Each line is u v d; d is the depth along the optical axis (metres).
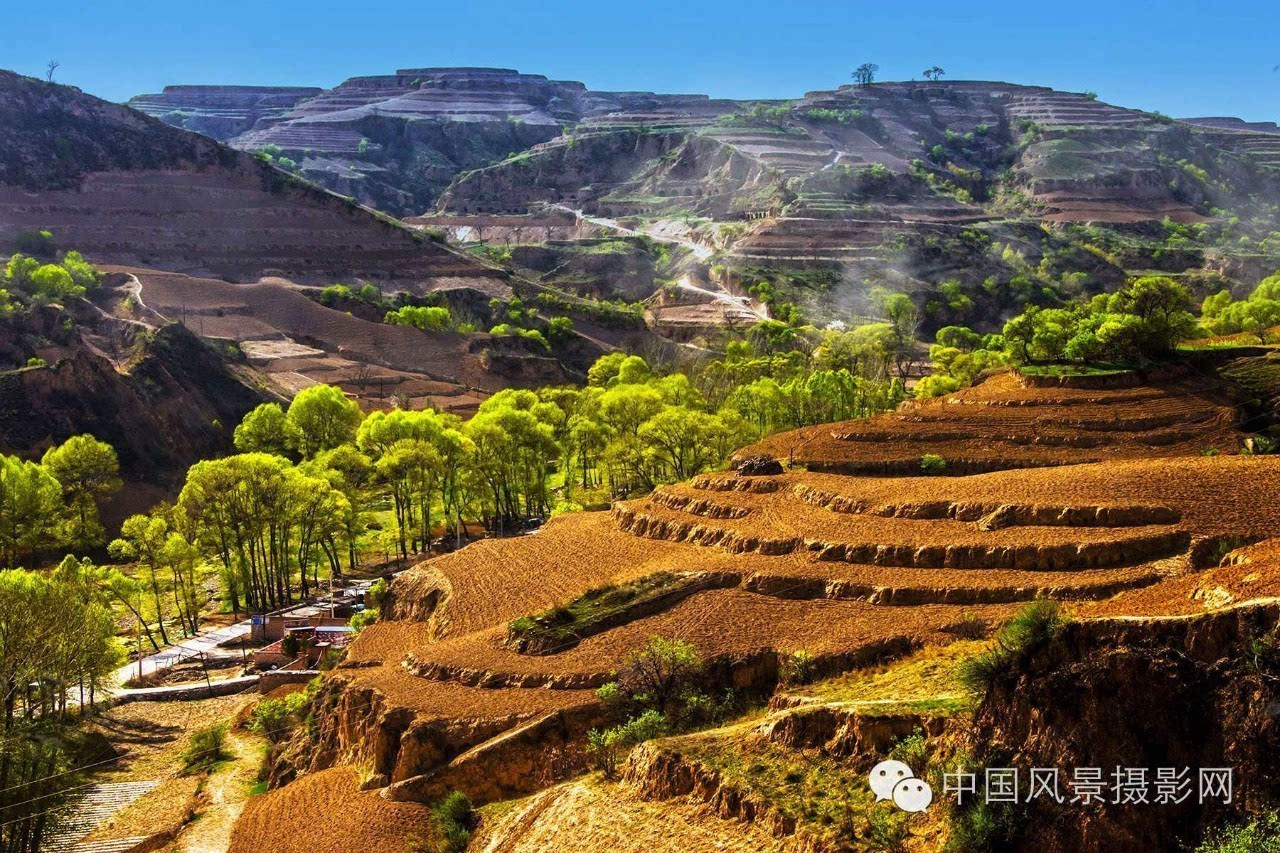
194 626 155.75
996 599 87.50
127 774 107.69
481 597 109.94
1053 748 53.50
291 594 166.88
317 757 97.38
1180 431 135.88
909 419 149.38
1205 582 68.12
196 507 168.12
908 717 62.91
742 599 96.12
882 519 108.62
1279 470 100.62
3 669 106.19
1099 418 140.38
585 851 66.75
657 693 83.50
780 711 73.31
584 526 133.50
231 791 100.00
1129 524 95.00
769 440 152.88
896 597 90.31
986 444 137.75
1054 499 100.94
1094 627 55.16
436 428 193.75
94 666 120.88
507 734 83.38
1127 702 52.38
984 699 57.22
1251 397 145.38
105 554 190.12
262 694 126.50
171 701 129.00
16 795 92.12
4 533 176.25
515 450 189.25
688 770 67.94
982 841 52.78
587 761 80.75
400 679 95.88
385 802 82.75
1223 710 50.81
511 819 75.31
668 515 124.81
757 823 62.28
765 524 113.25
